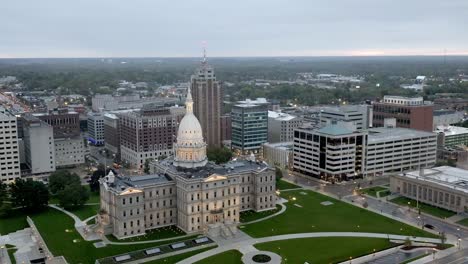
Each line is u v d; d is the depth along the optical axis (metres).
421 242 196.75
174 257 183.50
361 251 187.62
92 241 199.75
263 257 181.75
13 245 196.38
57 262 178.25
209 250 190.12
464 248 190.38
